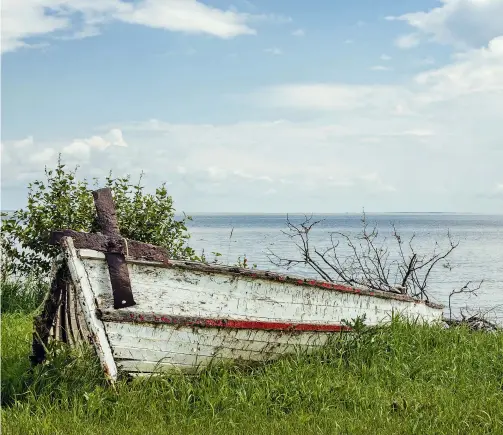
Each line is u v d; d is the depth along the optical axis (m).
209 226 183.75
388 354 9.18
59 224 12.91
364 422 6.88
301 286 8.98
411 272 14.84
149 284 7.58
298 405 7.24
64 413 6.65
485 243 73.94
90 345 7.81
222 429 6.57
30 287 13.41
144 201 13.54
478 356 9.53
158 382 7.47
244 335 8.10
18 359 8.61
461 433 6.77
